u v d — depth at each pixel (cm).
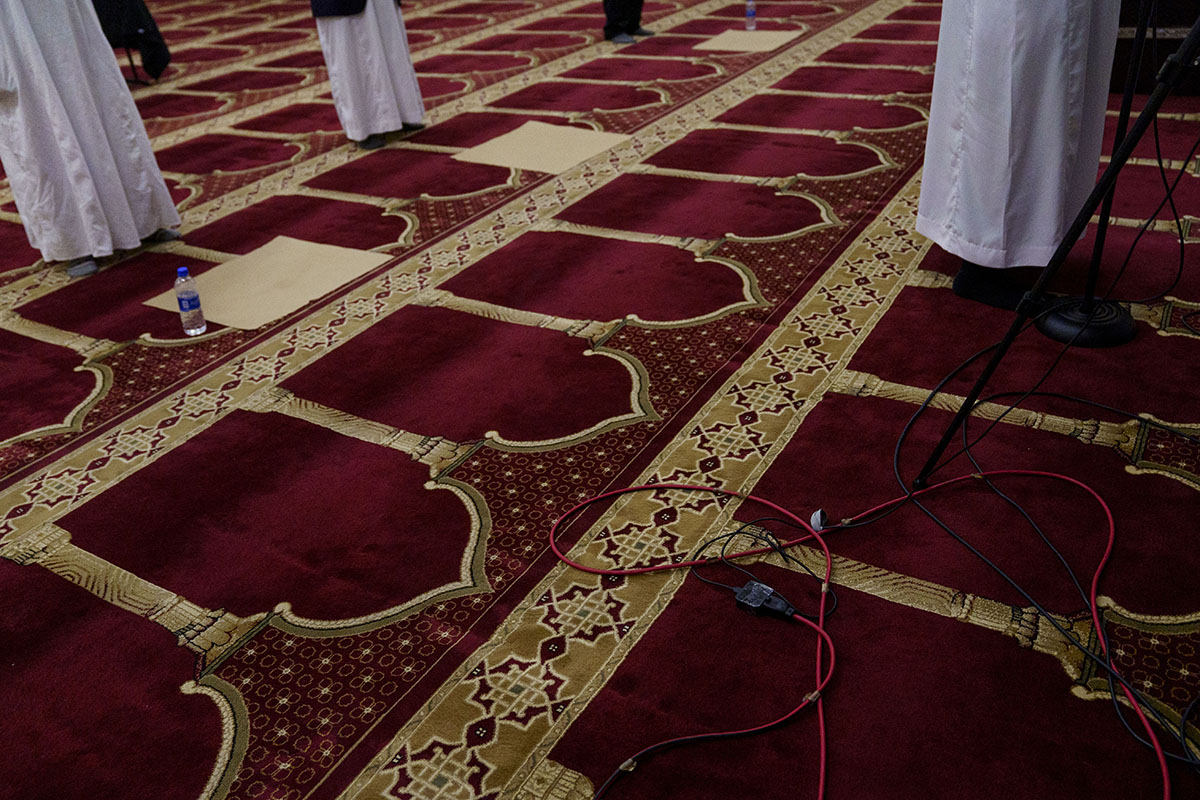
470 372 280
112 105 362
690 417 250
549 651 183
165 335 318
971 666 172
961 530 203
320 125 549
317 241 384
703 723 166
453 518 221
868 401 249
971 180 270
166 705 179
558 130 501
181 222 415
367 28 471
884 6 764
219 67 734
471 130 514
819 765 156
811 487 220
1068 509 206
